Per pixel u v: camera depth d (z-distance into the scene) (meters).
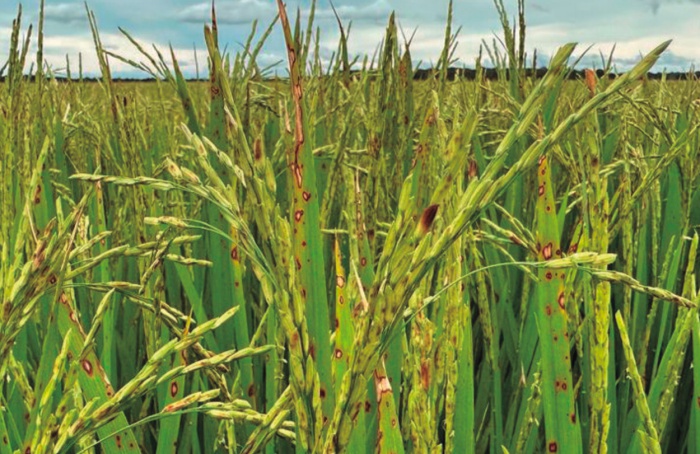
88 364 1.02
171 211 2.08
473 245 1.53
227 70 1.76
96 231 1.96
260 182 0.66
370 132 1.76
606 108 2.57
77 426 0.77
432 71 2.16
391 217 1.78
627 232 1.56
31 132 1.86
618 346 1.89
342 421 0.64
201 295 1.70
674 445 1.86
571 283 1.32
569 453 1.02
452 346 0.99
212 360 0.83
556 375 1.01
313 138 2.00
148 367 0.79
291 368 0.68
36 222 1.36
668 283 1.60
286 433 0.97
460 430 1.12
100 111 3.29
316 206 0.69
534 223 1.84
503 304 1.83
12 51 1.65
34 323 1.69
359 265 1.00
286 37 0.66
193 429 1.49
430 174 1.09
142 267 1.61
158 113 3.81
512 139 0.58
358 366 0.62
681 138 1.49
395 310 0.60
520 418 1.48
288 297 0.67
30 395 1.07
